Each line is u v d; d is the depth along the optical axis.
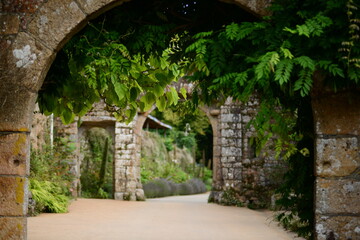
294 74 3.51
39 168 12.15
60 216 10.58
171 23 4.17
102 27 4.19
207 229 9.09
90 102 5.15
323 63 3.34
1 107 3.82
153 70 4.88
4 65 3.84
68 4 3.86
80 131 16.95
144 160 22.16
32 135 12.29
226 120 15.73
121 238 7.74
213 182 16.02
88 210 12.10
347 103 3.68
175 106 5.35
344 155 3.68
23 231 3.79
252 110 15.80
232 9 4.17
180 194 22.84
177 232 8.60
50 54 3.86
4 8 3.88
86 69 4.56
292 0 3.55
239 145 15.62
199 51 3.67
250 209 14.50
